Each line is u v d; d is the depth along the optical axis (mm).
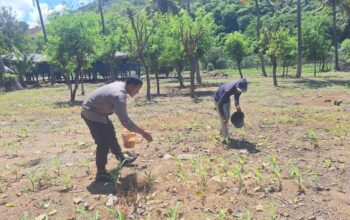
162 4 47000
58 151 8766
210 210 5199
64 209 5457
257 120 11641
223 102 8656
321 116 12141
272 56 25828
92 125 6148
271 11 89500
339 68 47188
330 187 5910
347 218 4910
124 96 5848
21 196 5957
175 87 29812
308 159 7301
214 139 8961
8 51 54000
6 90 36156
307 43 34625
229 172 6391
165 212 5148
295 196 5578
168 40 22281
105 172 6410
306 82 28344
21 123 14039
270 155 7441
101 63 46281
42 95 28328
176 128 10883
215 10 91188
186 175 6457
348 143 8445
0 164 7871
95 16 23188
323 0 50719
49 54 22875
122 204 5512
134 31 20938
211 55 60219
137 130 5766
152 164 7242
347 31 68750
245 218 4906
